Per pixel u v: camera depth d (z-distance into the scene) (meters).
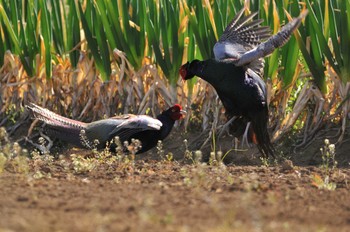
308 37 14.22
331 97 14.45
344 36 13.99
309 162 13.77
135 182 9.84
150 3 15.06
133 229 7.05
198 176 9.49
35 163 11.38
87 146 12.46
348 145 13.91
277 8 14.59
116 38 15.07
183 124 15.07
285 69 14.38
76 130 12.71
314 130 14.30
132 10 15.20
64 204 8.23
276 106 14.62
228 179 9.79
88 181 9.90
